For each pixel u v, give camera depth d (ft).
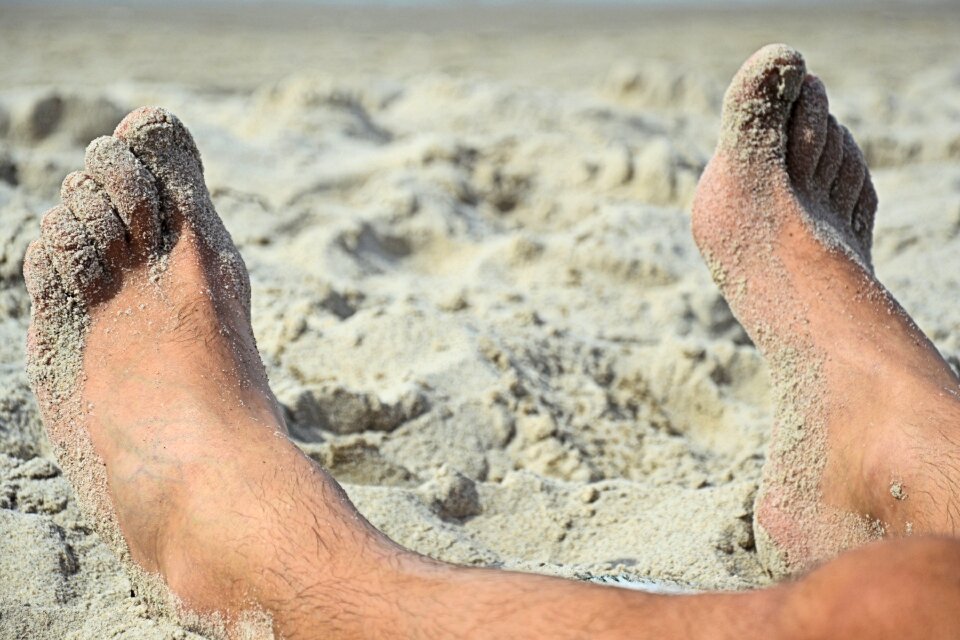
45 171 4.30
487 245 4.31
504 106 6.07
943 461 2.59
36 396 2.79
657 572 2.83
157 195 2.95
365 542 2.40
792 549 2.82
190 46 10.87
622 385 3.59
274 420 2.66
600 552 2.93
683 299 3.97
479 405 3.37
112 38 11.25
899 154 5.64
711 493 3.04
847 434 2.78
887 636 1.93
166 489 2.56
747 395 3.57
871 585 1.97
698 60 10.61
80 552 2.80
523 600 2.25
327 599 2.35
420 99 6.33
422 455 3.24
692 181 4.71
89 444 2.71
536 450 3.29
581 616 2.20
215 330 2.81
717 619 2.12
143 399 2.70
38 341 2.80
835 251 3.01
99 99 5.09
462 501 3.04
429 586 2.31
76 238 2.84
